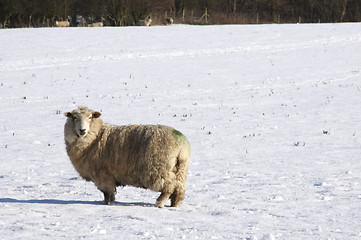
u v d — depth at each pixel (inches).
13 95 1350.9
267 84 1526.8
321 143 866.1
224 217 400.5
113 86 1473.9
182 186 459.5
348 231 353.4
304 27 2704.2
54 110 1197.7
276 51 2058.3
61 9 3735.2
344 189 535.2
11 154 808.9
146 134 453.4
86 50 2014.0
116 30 2559.1
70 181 614.5
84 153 461.1
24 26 3636.8
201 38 2338.8
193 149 835.4
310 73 1672.0
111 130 466.0
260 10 4635.8
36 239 308.3
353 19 4650.6
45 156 794.8
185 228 354.9
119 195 531.5
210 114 1159.6
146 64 1793.8
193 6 4288.9
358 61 1838.1
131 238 317.1
